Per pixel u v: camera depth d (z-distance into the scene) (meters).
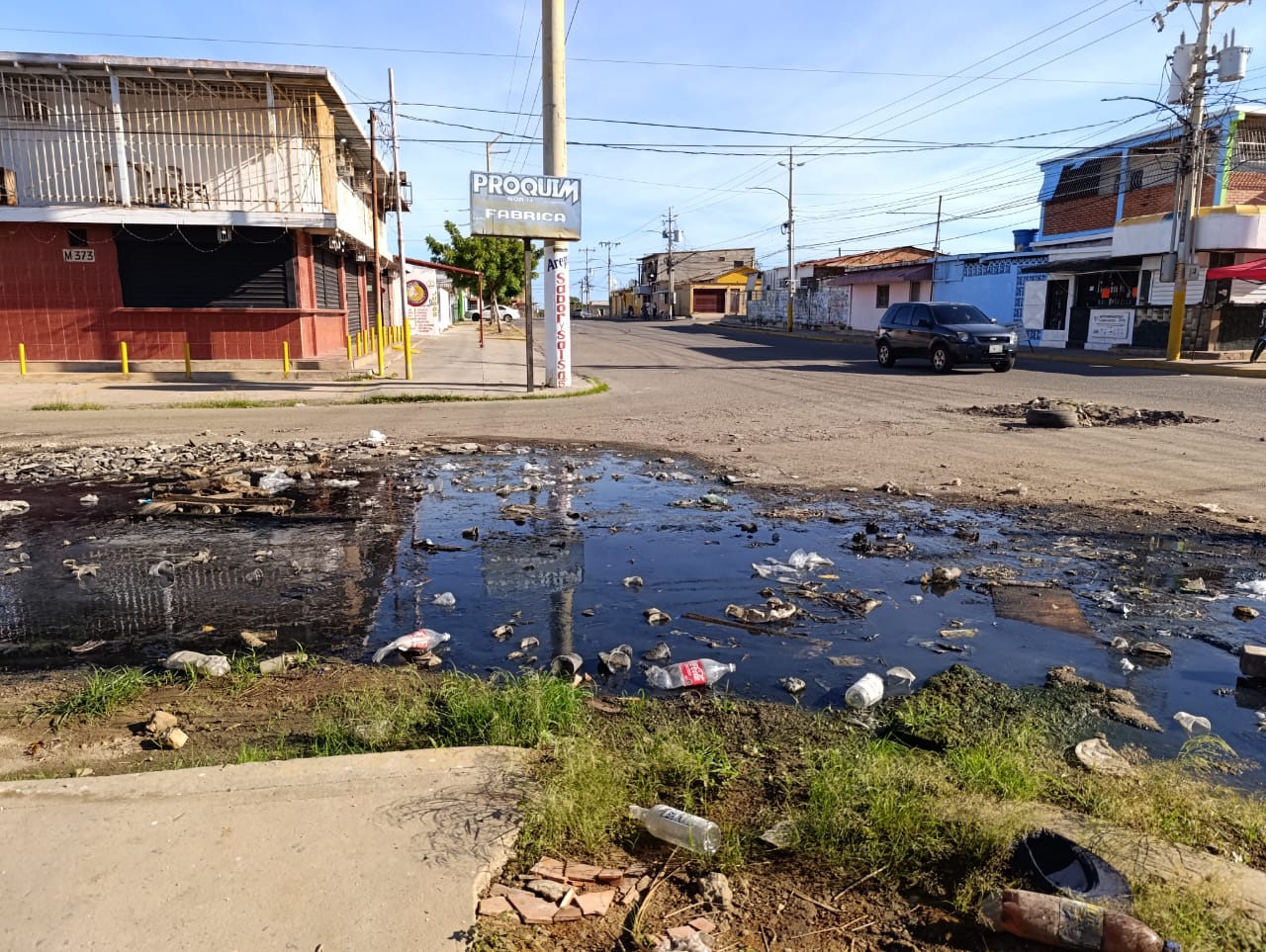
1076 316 30.83
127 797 2.92
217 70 18.72
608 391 18.69
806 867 2.71
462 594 5.60
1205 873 2.57
